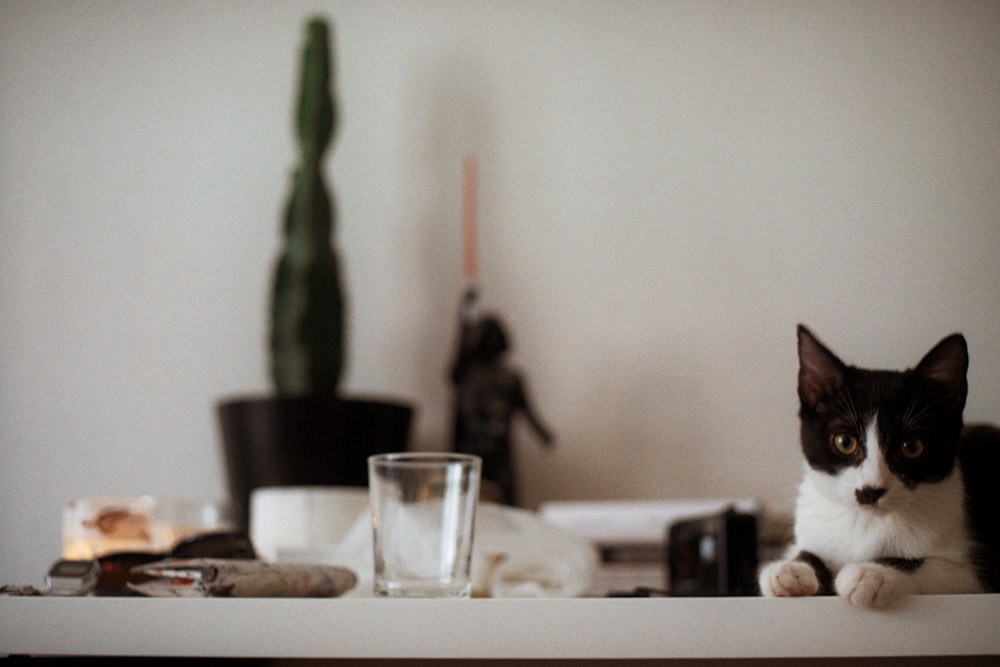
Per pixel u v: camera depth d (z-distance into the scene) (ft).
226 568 2.34
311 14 4.62
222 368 4.42
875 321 4.20
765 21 4.44
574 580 2.80
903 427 2.31
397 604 2.10
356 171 4.53
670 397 4.25
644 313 4.32
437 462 2.45
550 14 4.55
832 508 2.41
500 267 4.40
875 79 4.36
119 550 2.81
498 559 2.81
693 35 4.47
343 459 3.72
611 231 4.39
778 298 4.26
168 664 2.61
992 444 2.61
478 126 4.51
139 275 4.49
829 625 2.02
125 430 4.39
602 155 4.44
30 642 2.12
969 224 4.23
